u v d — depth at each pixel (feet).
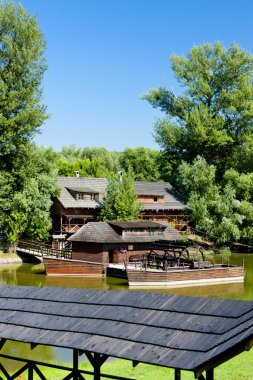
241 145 246.06
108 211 210.18
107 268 163.63
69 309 37.88
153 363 28.02
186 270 149.48
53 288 43.16
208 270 153.07
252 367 57.93
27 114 188.85
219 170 254.47
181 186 240.32
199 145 245.24
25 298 41.98
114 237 168.76
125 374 56.54
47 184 201.87
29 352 71.77
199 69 243.40
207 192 227.40
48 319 37.19
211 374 31.01
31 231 198.90
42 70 198.08
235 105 239.09
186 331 30.66
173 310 33.53
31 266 181.88
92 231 169.17
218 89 244.63
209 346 27.94
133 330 32.32
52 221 224.53
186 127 247.70
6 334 36.24
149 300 36.04
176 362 27.45
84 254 169.48
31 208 197.06
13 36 196.54
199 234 226.38
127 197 211.00
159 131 250.78
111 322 34.22
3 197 193.98
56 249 179.52
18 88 193.77
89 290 40.78
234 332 28.25
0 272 166.30
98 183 240.32
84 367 61.67
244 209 221.46
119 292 38.83
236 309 31.58
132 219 207.72
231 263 186.80
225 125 244.22
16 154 194.59
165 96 251.80
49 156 209.05
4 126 186.60
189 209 233.76
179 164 252.42
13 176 195.42
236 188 230.48
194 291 138.82
